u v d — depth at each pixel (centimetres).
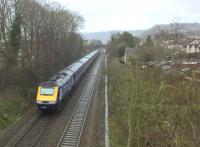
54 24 5716
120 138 2267
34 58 4478
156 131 1772
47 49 5028
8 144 2156
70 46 7456
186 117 1535
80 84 4816
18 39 3894
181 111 1716
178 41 5162
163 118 1945
